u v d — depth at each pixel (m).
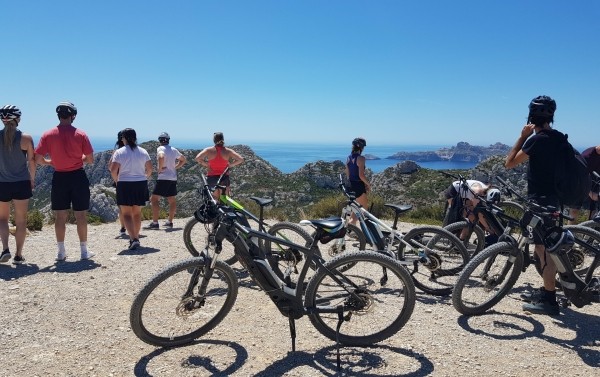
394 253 5.43
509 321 4.63
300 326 4.52
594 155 7.42
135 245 7.36
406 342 4.16
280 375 3.60
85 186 6.64
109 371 3.64
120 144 7.71
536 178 4.79
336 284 4.20
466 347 4.07
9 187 6.20
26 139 6.24
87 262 6.60
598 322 4.62
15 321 4.52
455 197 6.60
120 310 4.86
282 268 4.94
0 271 6.11
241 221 4.27
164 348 4.04
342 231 4.05
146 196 7.46
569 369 3.70
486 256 4.65
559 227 4.48
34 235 8.58
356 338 4.09
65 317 4.64
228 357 3.89
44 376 3.55
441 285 5.61
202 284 4.04
